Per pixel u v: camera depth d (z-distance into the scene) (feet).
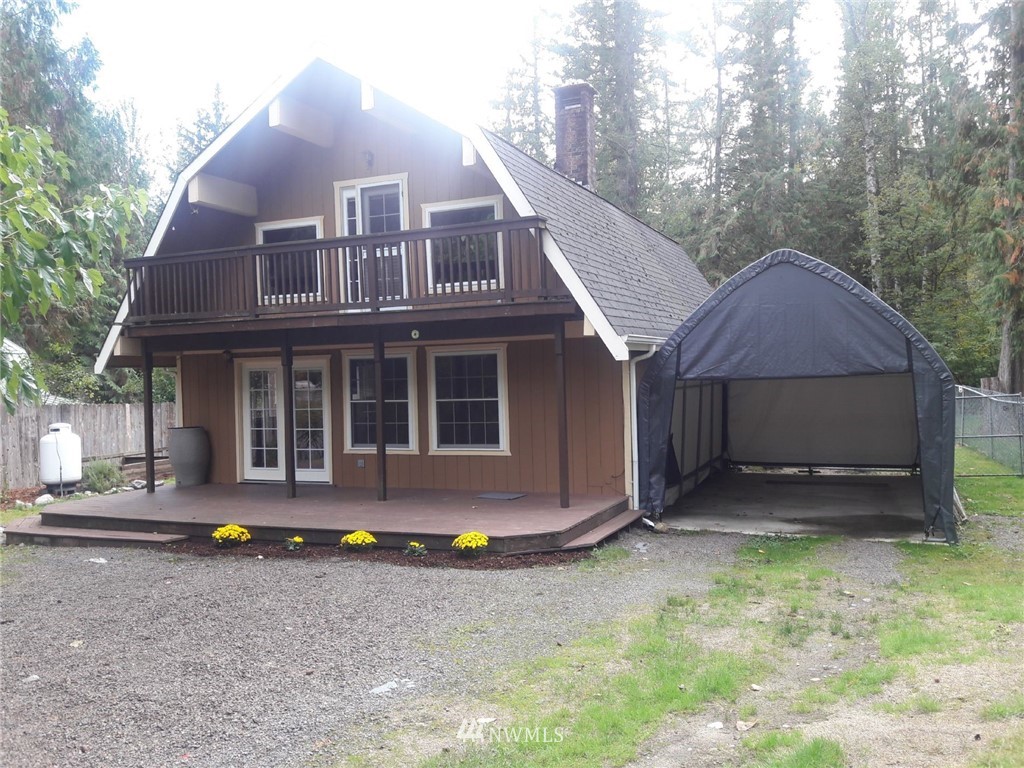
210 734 15.08
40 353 74.90
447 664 18.51
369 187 42.57
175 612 23.56
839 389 53.78
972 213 68.28
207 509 36.63
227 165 42.22
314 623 22.00
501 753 13.73
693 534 34.22
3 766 13.97
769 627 20.74
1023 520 36.04
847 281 32.50
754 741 13.93
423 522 32.07
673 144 113.50
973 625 20.21
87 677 18.35
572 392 38.45
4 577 28.94
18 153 12.13
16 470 52.24
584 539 30.50
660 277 50.31
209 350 42.52
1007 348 73.51
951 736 13.47
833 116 112.37
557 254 33.06
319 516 34.09
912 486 48.73
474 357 40.52
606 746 13.96
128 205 13.55
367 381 42.98
